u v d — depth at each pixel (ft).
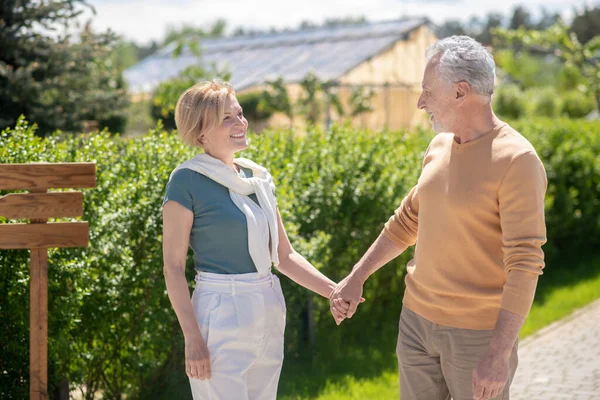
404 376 10.67
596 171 33.94
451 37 9.88
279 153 20.61
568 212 32.37
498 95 94.38
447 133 10.40
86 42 28.94
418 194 10.25
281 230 11.02
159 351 16.24
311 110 70.74
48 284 13.92
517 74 121.49
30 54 27.94
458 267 9.82
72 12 28.35
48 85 27.66
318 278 11.06
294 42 90.38
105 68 32.50
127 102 31.32
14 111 26.96
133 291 15.48
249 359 9.95
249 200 10.19
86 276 14.42
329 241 20.25
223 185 10.07
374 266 11.19
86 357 15.03
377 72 81.25
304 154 21.79
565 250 33.68
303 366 18.93
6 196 11.94
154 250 15.60
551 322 23.63
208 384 9.86
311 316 19.44
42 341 12.32
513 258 9.20
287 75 80.28
